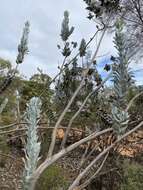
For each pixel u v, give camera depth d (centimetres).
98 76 462
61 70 310
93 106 507
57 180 498
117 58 150
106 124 360
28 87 816
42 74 751
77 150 586
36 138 112
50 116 442
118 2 263
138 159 659
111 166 575
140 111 284
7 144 661
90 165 143
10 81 284
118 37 151
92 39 287
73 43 308
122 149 591
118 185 591
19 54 279
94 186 580
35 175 105
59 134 510
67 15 295
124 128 146
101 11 265
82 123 598
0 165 602
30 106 119
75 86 458
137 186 582
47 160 127
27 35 278
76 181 141
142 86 281
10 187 518
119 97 149
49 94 455
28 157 107
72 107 484
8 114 618
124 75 149
